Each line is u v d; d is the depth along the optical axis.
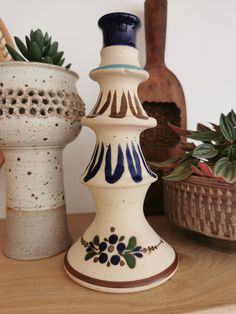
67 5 0.51
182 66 0.60
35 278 0.28
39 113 0.29
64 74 0.31
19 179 0.32
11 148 0.31
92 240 0.29
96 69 0.28
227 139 0.34
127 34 0.28
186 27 0.59
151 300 0.25
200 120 0.62
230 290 0.26
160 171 0.49
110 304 0.24
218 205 0.31
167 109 0.52
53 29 0.51
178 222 0.36
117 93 0.28
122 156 0.28
